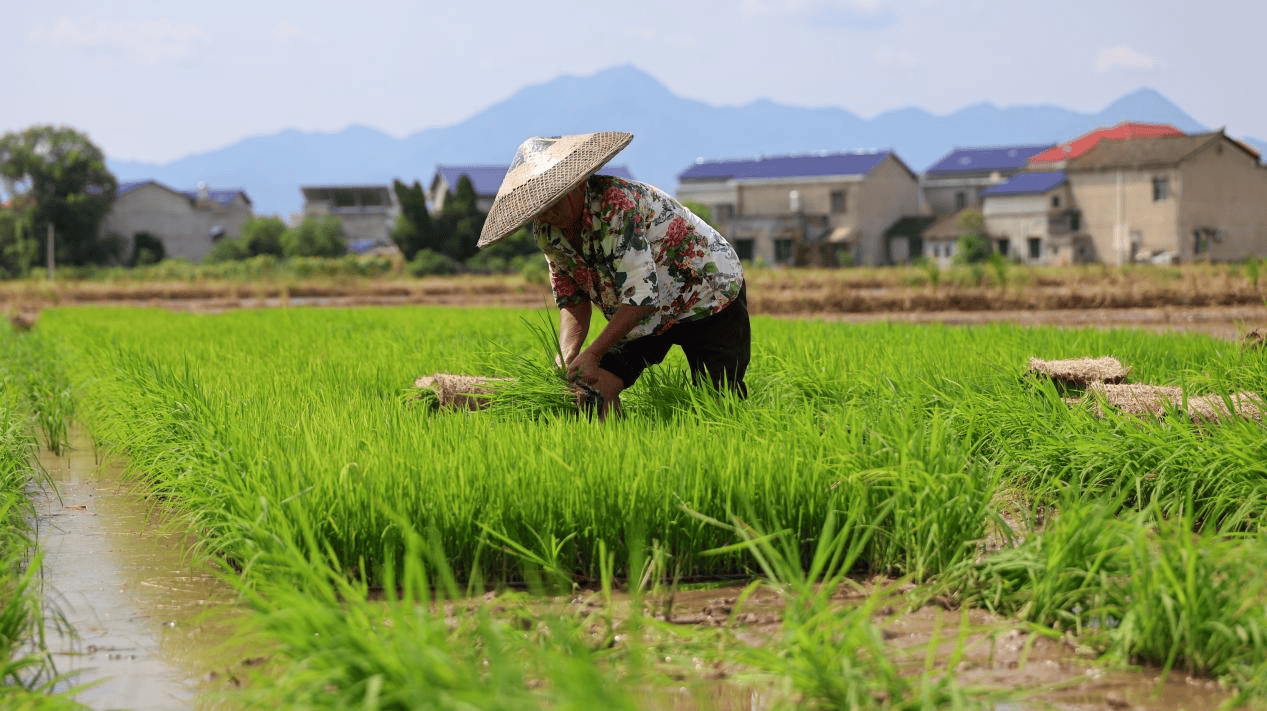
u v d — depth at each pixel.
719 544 3.97
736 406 5.27
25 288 42.94
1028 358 6.83
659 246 5.41
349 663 2.48
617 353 5.70
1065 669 2.94
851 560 3.08
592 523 3.92
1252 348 7.63
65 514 5.25
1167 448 4.61
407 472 4.02
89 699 2.81
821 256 74.12
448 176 87.94
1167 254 60.84
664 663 2.99
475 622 3.08
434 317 18.23
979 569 3.59
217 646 3.21
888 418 4.59
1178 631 2.88
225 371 8.25
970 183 79.56
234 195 97.00
